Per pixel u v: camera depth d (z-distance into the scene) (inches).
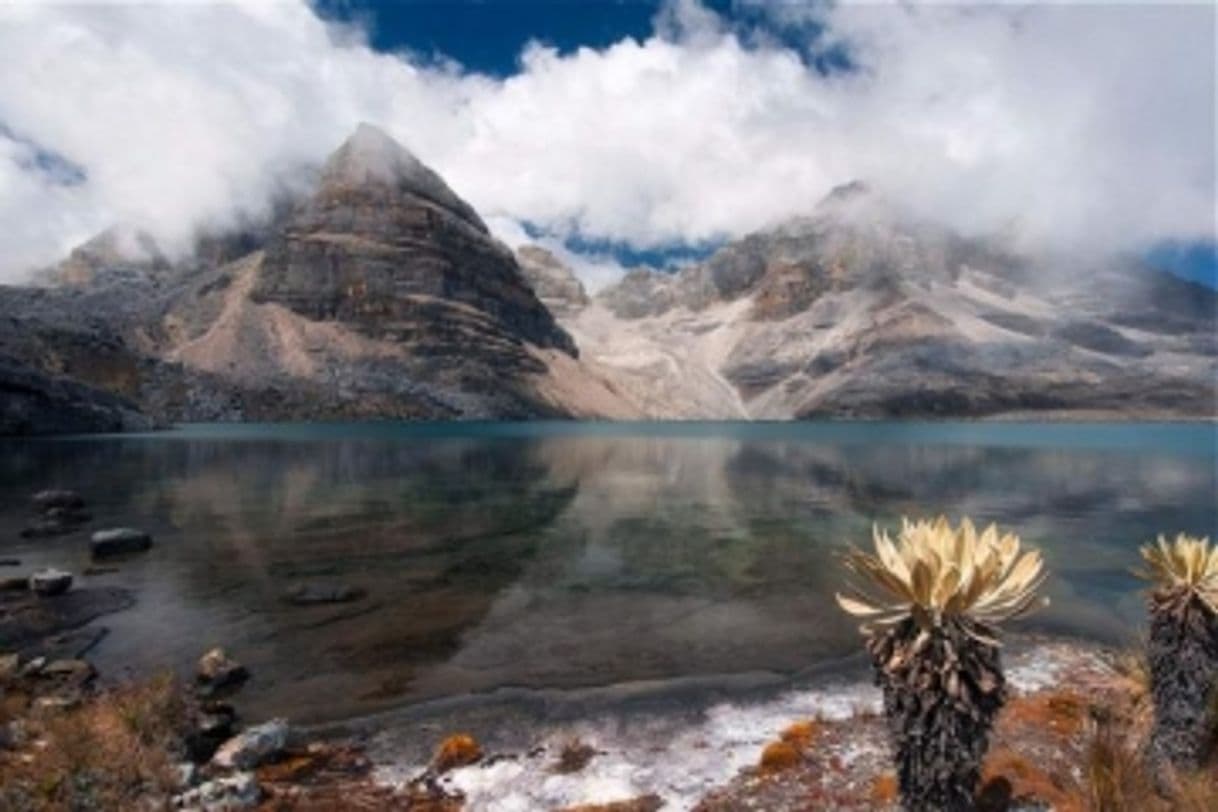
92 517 1327.5
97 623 676.7
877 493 1863.9
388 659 581.3
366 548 1073.5
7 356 4650.6
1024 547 1067.3
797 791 318.0
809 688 509.0
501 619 705.0
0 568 911.7
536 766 374.6
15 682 485.4
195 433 5162.4
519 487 1983.3
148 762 338.3
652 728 433.4
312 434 5556.1
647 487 2016.5
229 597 780.6
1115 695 393.4
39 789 292.7
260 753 380.5
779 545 1125.1
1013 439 5861.2
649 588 839.1
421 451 3604.8
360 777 363.3
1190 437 6215.6
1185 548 261.0
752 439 5841.5
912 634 178.9
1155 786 248.5
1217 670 253.6
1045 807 250.7
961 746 170.2
